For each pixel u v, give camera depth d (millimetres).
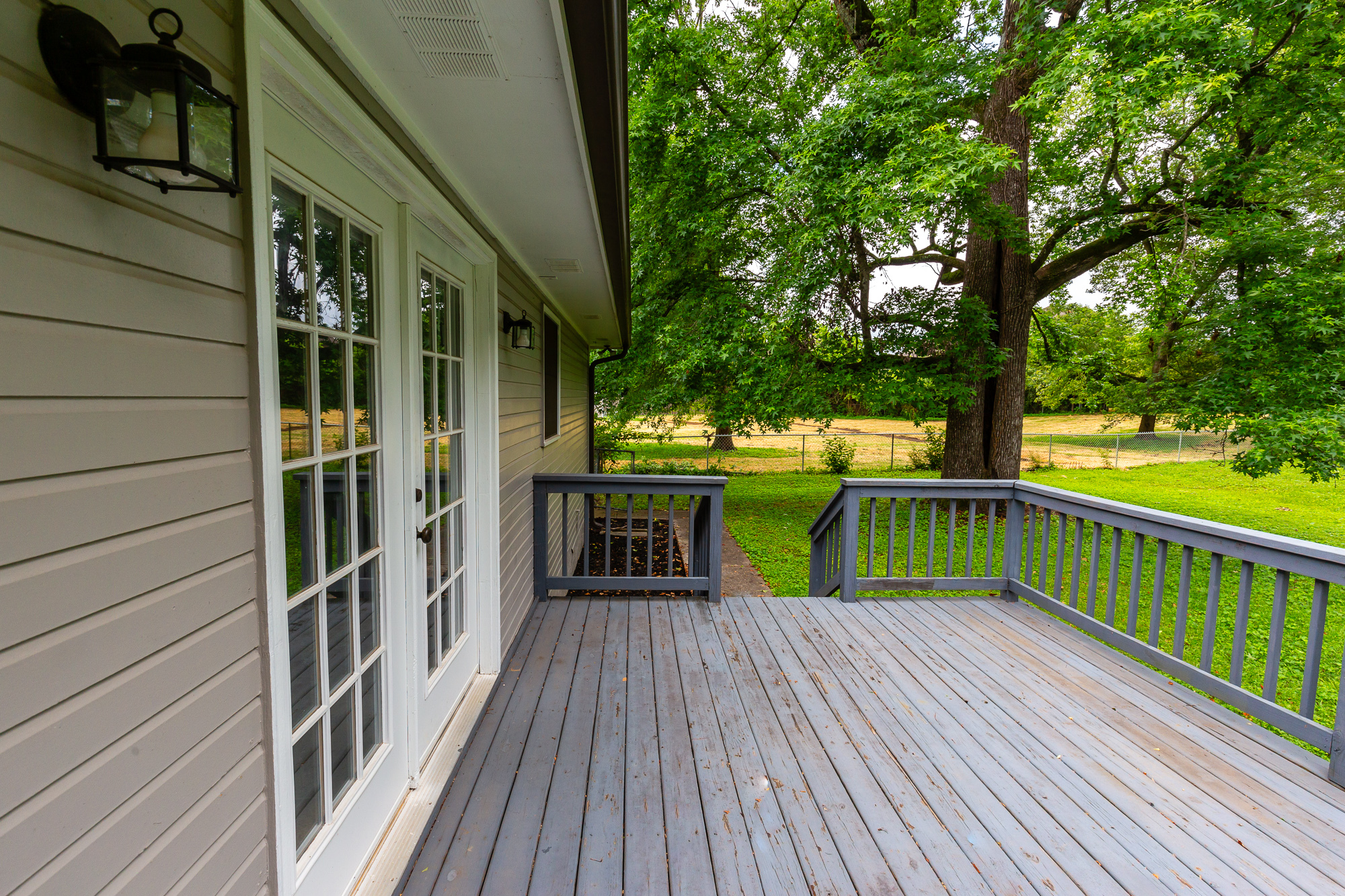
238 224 1024
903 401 7828
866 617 3594
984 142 6273
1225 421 7156
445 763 2088
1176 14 5289
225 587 995
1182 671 2689
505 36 1239
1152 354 10375
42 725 683
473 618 2697
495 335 2750
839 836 1791
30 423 664
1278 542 2264
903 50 7109
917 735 2334
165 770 860
